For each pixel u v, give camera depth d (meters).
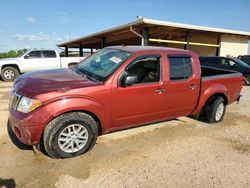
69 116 3.41
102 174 3.23
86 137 3.68
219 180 3.25
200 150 4.13
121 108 3.87
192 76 4.73
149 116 4.29
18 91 3.47
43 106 3.21
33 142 3.30
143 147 4.12
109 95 3.68
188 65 4.68
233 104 7.91
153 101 4.21
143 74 4.07
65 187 2.92
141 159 3.70
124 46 4.81
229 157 3.93
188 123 5.57
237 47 19.84
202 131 5.09
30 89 3.37
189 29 14.54
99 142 4.22
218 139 4.69
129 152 3.90
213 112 5.48
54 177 3.11
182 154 3.94
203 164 3.65
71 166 3.38
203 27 14.80
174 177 3.26
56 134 3.36
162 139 4.52
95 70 4.14
